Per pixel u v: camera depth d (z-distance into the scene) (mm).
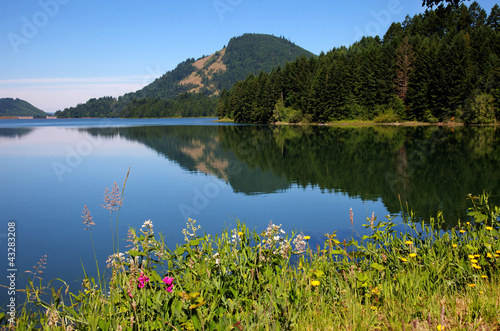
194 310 2578
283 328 2682
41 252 8766
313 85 82188
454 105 60812
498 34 67250
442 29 76812
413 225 4430
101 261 8117
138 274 2904
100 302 2832
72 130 74875
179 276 3262
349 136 47281
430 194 14828
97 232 10359
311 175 20141
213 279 2988
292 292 2998
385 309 2969
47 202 14688
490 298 2951
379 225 4391
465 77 59562
